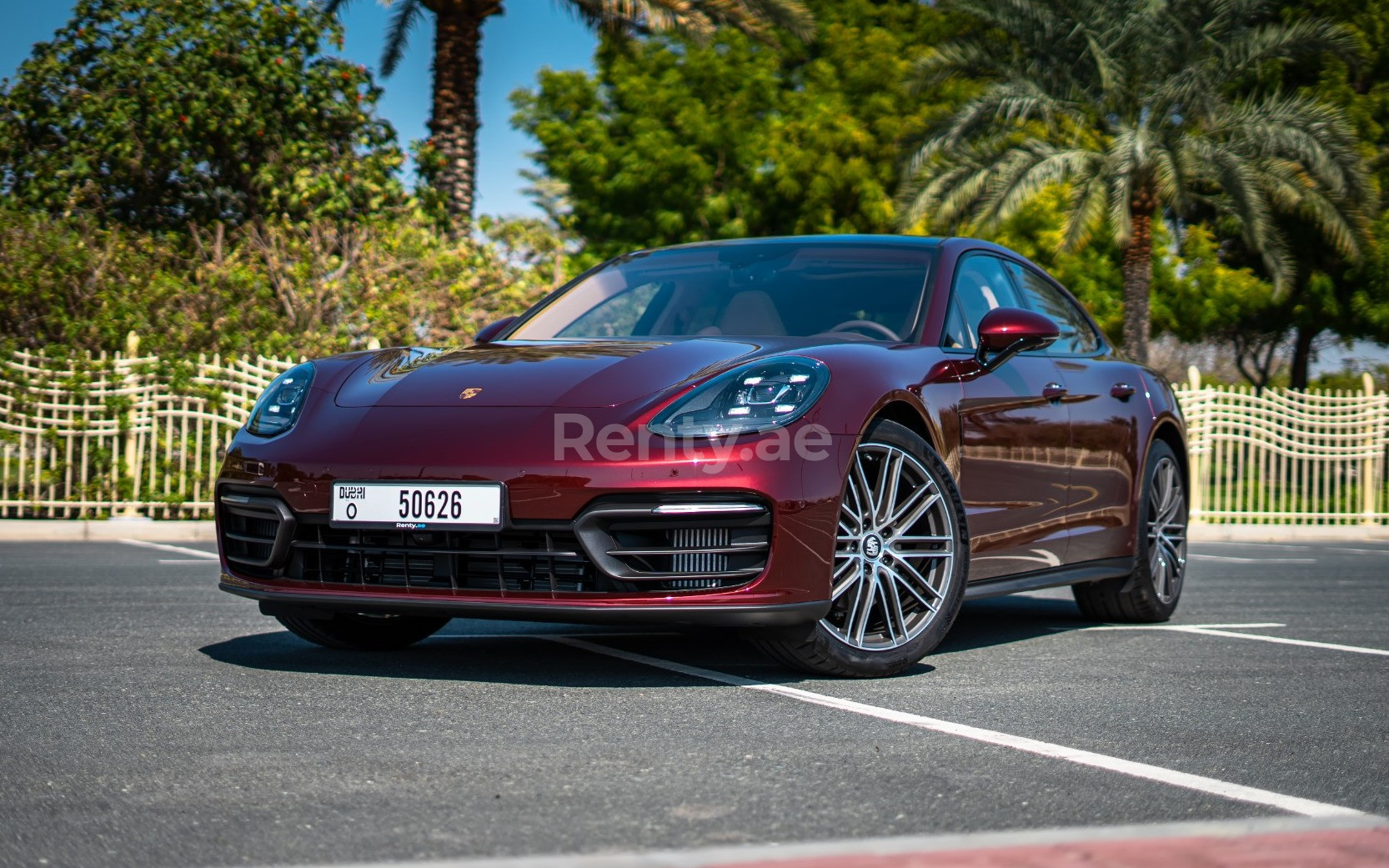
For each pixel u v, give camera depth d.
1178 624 5.25
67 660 3.77
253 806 2.26
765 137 24.70
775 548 3.36
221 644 4.15
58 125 16.02
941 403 3.93
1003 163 17.41
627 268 4.87
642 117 24.77
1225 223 24.61
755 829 2.16
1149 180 17.64
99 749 2.68
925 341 4.14
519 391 3.54
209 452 10.62
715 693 3.39
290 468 3.58
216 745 2.72
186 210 16.33
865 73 24.97
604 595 3.32
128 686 3.37
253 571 3.71
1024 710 3.26
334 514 3.50
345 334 13.56
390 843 2.05
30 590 5.70
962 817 2.25
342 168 15.80
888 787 2.45
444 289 14.16
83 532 9.81
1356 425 14.61
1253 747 2.89
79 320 12.29
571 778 2.48
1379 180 24.02
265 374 10.70
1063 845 1.99
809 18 17.72
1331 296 24.92
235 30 16.05
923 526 3.86
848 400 3.56
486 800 2.32
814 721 3.04
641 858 1.91
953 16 24.42
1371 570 8.47
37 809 2.23
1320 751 2.87
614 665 3.85
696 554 3.35
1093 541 4.79
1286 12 24.53
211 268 13.23
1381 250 24.09
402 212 15.61
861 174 24.02
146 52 16.02
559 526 3.31
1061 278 23.47
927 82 18.41
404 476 3.42
